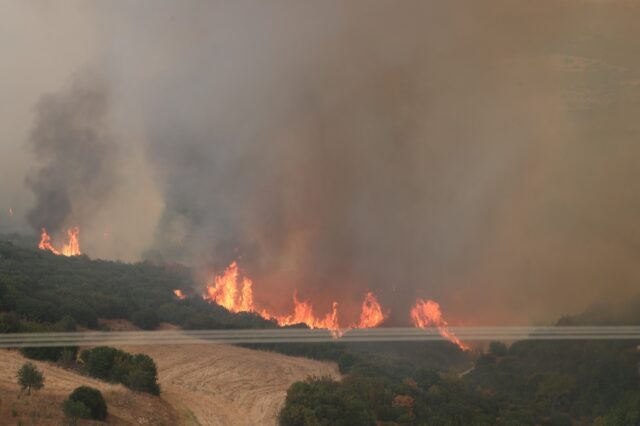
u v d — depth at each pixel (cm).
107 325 10000
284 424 7200
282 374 9206
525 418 8738
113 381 7338
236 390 8256
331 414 7375
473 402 9050
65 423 5772
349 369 9656
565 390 10019
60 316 9375
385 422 7825
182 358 9256
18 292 9500
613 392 9719
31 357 7731
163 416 6769
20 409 5888
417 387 9175
